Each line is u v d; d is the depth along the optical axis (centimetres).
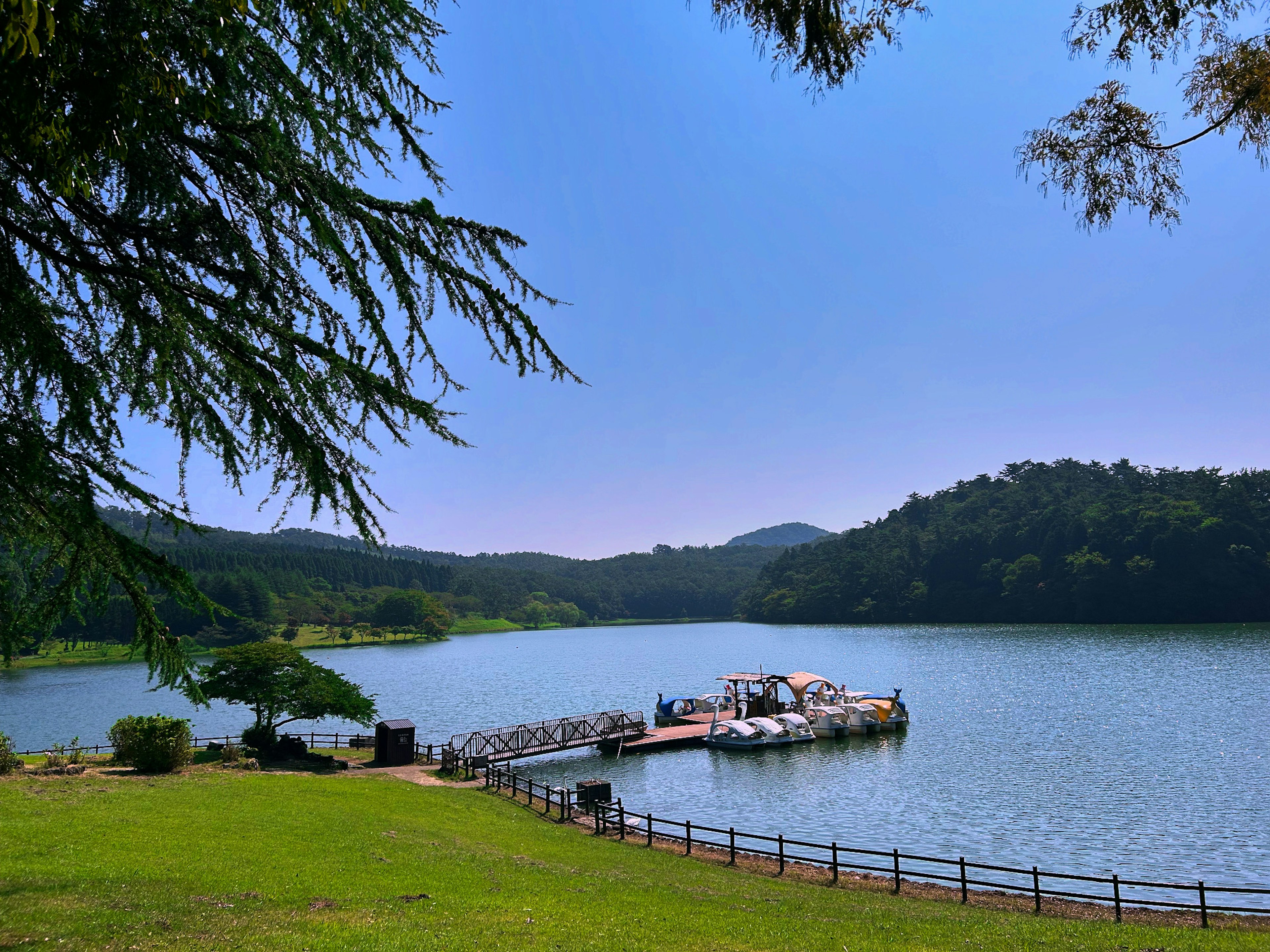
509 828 2388
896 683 7306
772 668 9925
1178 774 3350
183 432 629
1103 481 19588
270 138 566
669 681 9075
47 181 505
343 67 598
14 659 582
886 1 668
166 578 607
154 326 577
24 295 568
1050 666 7975
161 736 2758
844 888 1888
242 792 2416
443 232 670
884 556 19350
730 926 1431
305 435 616
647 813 3017
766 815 2955
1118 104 788
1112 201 825
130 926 1143
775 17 678
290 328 662
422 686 8888
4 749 2517
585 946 1230
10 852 1504
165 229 623
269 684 3503
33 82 421
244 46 528
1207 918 1577
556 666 11706
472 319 677
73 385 559
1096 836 2550
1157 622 12838
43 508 568
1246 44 734
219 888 1418
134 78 458
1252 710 4794
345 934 1180
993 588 16125
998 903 1762
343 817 2186
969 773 3581
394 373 660
